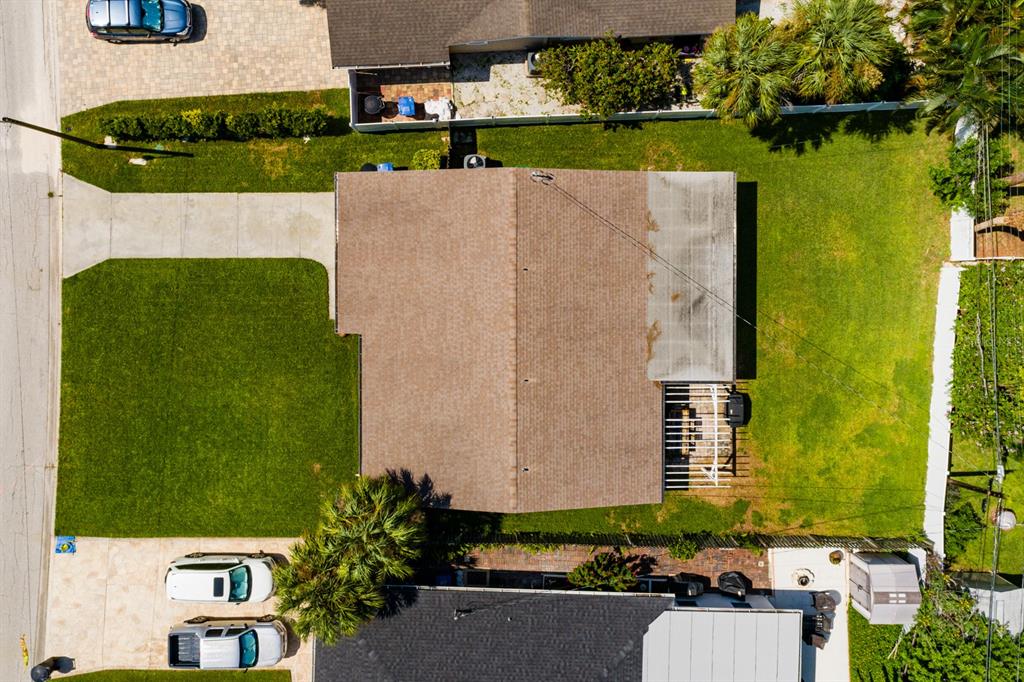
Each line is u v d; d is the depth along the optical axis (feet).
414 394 76.89
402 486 77.36
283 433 86.07
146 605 86.48
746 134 84.58
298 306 86.02
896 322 85.35
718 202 76.38
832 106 81.41
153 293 85.66
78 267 85.66
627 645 79.36
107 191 85.25
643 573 86.12
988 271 80.89
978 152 79.66
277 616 87.20
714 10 77.71
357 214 77.15
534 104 84.64
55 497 86.38
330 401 86.02
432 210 75.72
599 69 76.64
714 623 79.30
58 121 85.25
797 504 86.28
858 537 86.02
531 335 73.67
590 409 75.72
